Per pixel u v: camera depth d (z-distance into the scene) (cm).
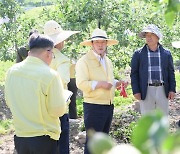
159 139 48
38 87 340
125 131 669
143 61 573
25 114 351
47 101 349
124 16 918
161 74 571
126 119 713
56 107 346
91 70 495
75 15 897
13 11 1114
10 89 354
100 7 892
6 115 886
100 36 492
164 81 574
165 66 572
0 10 1101
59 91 348
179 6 138
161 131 49
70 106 791
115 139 669
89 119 496
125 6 920
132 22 920
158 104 575
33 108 346
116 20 903
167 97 580
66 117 494
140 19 949
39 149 356
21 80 347
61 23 909
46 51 350
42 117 352
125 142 660
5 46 1120
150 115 50
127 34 905
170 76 580
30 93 344
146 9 967
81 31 888
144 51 576
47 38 354
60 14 912
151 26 567
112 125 700
